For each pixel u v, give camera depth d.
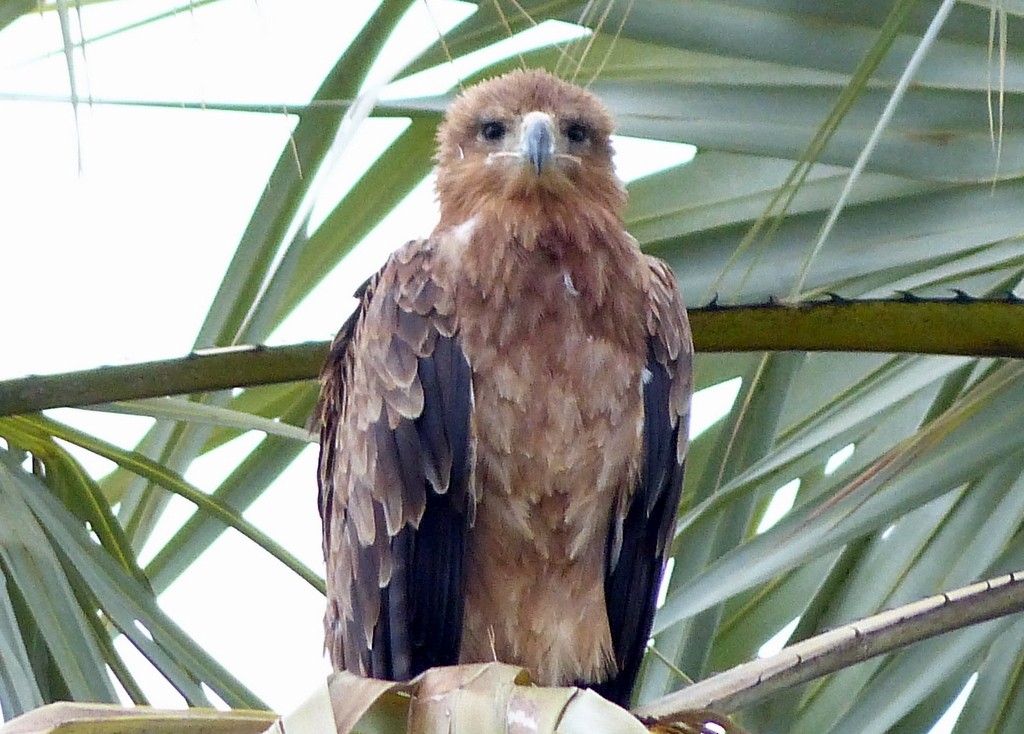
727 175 8.35
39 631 7.54
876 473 7.05
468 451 8.95
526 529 9.00
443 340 9.07
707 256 8.04
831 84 7.60
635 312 9.18
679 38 7.73
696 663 8.24
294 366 7.11
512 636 9.13
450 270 9.18
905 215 7.55
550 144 9.44
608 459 9.05
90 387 6.97
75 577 7.57
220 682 7.48
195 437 8.77
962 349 6.83
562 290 8.98
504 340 8.97
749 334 7.00
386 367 9.20
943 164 7.46
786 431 8.33
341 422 9.71
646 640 9.45
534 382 8.92
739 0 7.64
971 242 7.45
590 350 8.96
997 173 6.88
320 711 4.36
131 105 7.15
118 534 8.15
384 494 9.09
